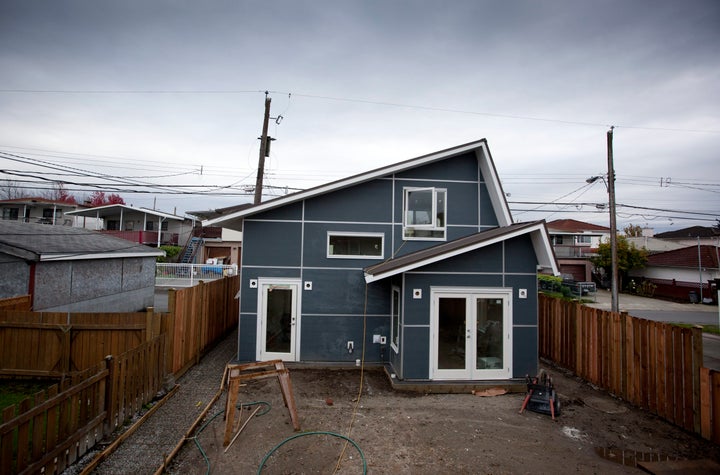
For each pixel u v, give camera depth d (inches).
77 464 187.2
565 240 1797.5
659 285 1195.9
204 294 391.2
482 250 338.6
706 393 237.1
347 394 304.5
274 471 194.4
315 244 388.2
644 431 248.1
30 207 1441.9
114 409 220.2
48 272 428.1
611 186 684.7
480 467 202.4
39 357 297.7
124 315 303.1
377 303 388.2
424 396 305.7
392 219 398.9
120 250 563.8
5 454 145.9
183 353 331.6
